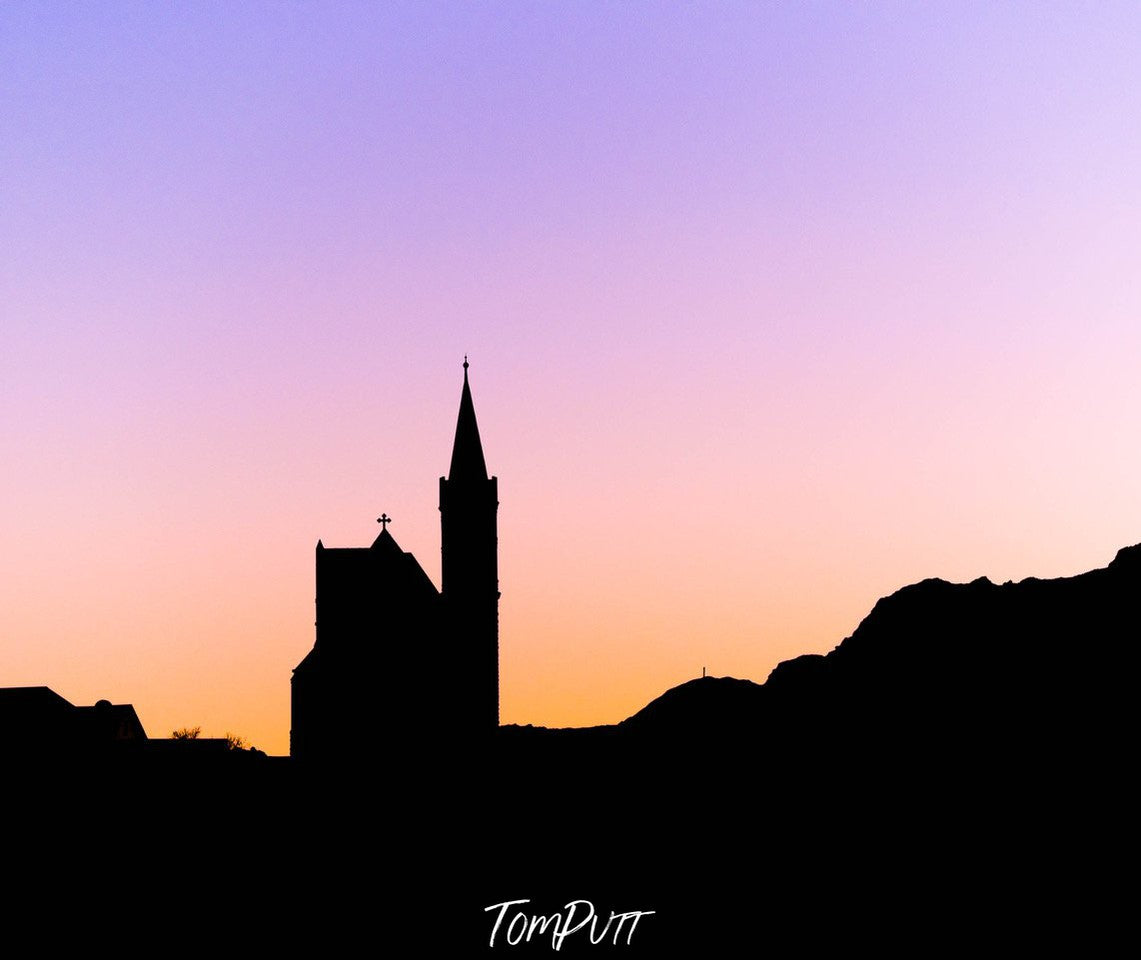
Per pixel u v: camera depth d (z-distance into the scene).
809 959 82.25
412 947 83.06
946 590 173.38
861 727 144.12
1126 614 151.00
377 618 123.31
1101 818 107.00
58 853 97.31
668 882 98.12
